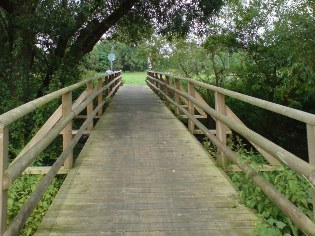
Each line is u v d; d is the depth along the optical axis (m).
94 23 12.14
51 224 3.08
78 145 8.20
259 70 11.96
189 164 4.88
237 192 3.82
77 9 9.22
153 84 17.73
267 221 2.93
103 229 3.00
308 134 2.20
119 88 20.61
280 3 10.52
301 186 3.24
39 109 7.64
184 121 10.04
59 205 3.48
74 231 2.96
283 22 8.87
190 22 13.21
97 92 8.10
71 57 11.27
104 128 7.56
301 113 2.28
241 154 4.21
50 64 10.74
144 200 3.62
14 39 9.94
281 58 10.70
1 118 2.16
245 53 12.77
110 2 12.23
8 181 2.19
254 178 3.22
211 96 13.98
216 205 3.49
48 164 7.50
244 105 12.45
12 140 7.81
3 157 2.17
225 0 12.73
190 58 18.30
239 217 3.22
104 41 16.89
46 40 10.32
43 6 8.89
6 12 10.18
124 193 3.80
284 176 3.55
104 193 3.80
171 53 19.33
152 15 13.99
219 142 4.58
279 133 12.24
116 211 3.35
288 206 2.54
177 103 9.12
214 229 3.00
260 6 11.91
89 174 4.43
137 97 15.01
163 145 5.97
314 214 2.26
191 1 12.92
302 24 7.27
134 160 5.07
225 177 4.33
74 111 4.84
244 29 12.27
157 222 3.13
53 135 3.43
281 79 11.48
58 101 7.90
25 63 10.07
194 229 3.01
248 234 2.91
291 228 2.89
